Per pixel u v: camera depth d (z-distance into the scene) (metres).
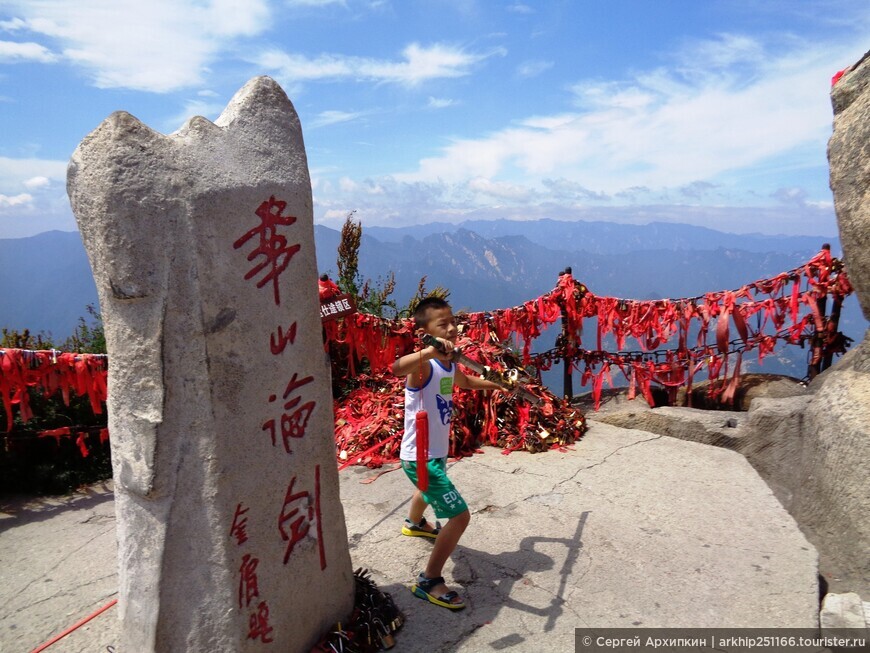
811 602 3.11
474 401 5.59
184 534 2.21
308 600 2.66
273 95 2.46
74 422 5.30
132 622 2.30
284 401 2.46
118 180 1.96
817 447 4.00
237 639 2.30
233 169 2.24
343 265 7.89
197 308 2.11
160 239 2.04
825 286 5.49
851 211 3.96
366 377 6.50
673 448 5.25
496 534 3.90
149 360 2.09
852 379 4.01
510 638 2.89
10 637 2.97
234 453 2.26
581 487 4.57
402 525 4.04
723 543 3.71
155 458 2.12
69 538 4.07
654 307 5.99
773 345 5.73
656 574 3.40
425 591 3.19
